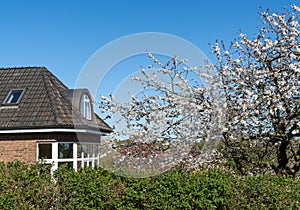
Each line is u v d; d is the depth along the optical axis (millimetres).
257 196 6723
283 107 8844
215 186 6332
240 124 9031
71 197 6098
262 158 9406
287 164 10148
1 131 12219
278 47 9156
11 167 6473
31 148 12133
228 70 9469
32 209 5828
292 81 8961
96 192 6070
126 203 6082
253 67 9367
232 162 10133
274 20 9336
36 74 14758
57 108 12820
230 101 9109
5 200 5715
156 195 6117
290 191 6895
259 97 8867
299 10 9156
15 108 13109
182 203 6016
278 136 8984
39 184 6102
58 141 12039
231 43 9695
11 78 14773
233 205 6406
